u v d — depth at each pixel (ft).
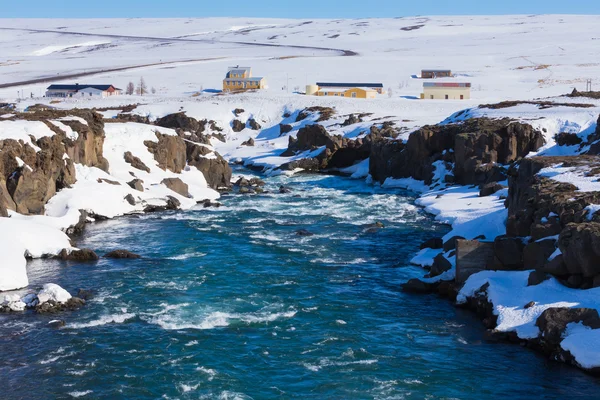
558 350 116.26
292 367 114.21
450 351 120.57
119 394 104.63
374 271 167.94
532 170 199.31
